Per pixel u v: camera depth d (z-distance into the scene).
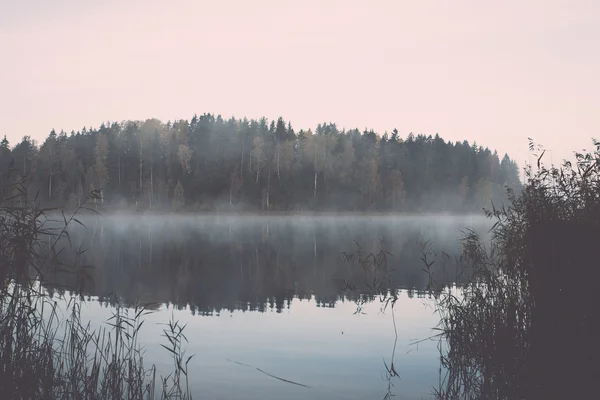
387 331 10.53
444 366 8.10
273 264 22.83
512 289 8.36
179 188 83.88
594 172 7.86
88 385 6.57
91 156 92.62
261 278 18.56
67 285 15.84
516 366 7.15
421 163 109.88
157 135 96.44
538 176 8.42
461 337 8.81
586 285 6.91
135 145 93.25
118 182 89.00
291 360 8.49
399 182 95.31
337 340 9.80
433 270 19.98
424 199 100.50
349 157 95.88
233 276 19.05
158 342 9.58
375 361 8.41
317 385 7.22
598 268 6.90
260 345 9.45
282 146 93.31
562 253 7.34
